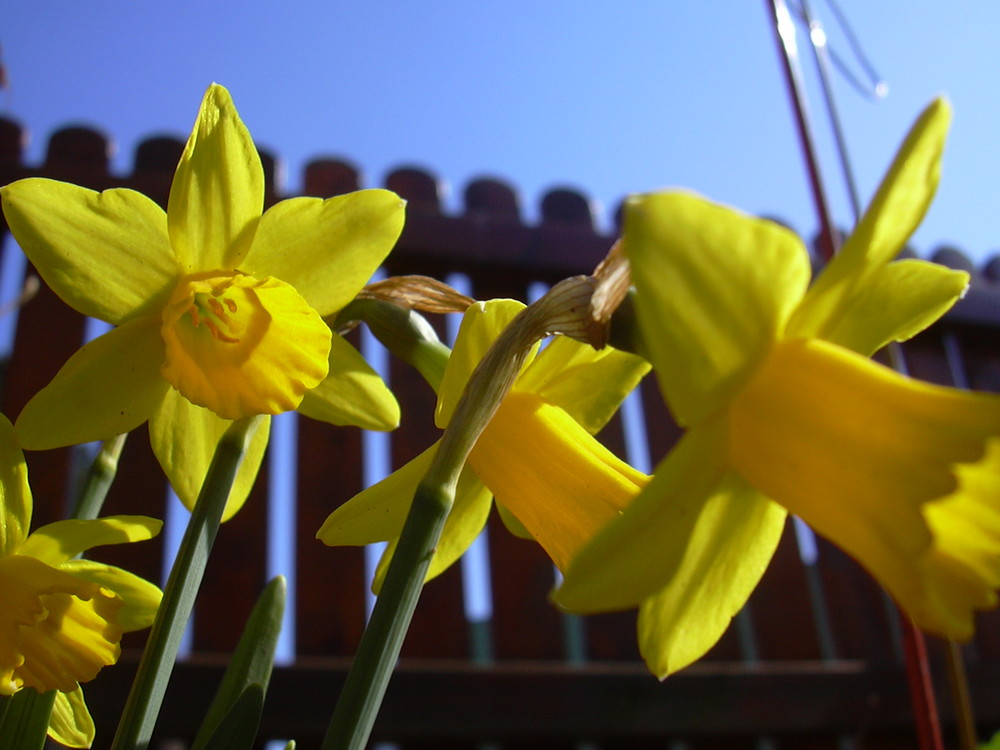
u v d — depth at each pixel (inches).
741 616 20.6
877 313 4.4
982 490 3.8
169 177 15.8
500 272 17.9
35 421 5.1
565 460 4.8
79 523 5.3
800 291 3.5
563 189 19.9
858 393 3.7
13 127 16.0
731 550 4.1
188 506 5.6
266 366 5.4
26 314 14.5
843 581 17.3
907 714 15.7
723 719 14.7
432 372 5.2
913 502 3.5
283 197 16.9
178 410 5.7
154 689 4.2
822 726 15.2
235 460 4.8
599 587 3.3
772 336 3.4
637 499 3.3
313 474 15.0
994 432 3.5
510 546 15.9
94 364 5.3
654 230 3.0
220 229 5.4
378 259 5.6
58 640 5.2
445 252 17.3
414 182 18.3
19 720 4.9
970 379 20.3
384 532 4.8
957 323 20.3
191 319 5.7
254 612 5.4
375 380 5.8
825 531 3.7
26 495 5.2
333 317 5.7
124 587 5.8
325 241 5.5
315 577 14.3
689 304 3.1
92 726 5.7
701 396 3.2
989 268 22.0
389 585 3.7
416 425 16.1
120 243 5.3
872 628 17.0
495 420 4.9
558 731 13.9
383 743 13.5
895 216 3.5
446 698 13.5
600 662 15.5
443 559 5.5
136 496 13.6
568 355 5.1
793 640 16.4
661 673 4.0
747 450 3.7
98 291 5.3
